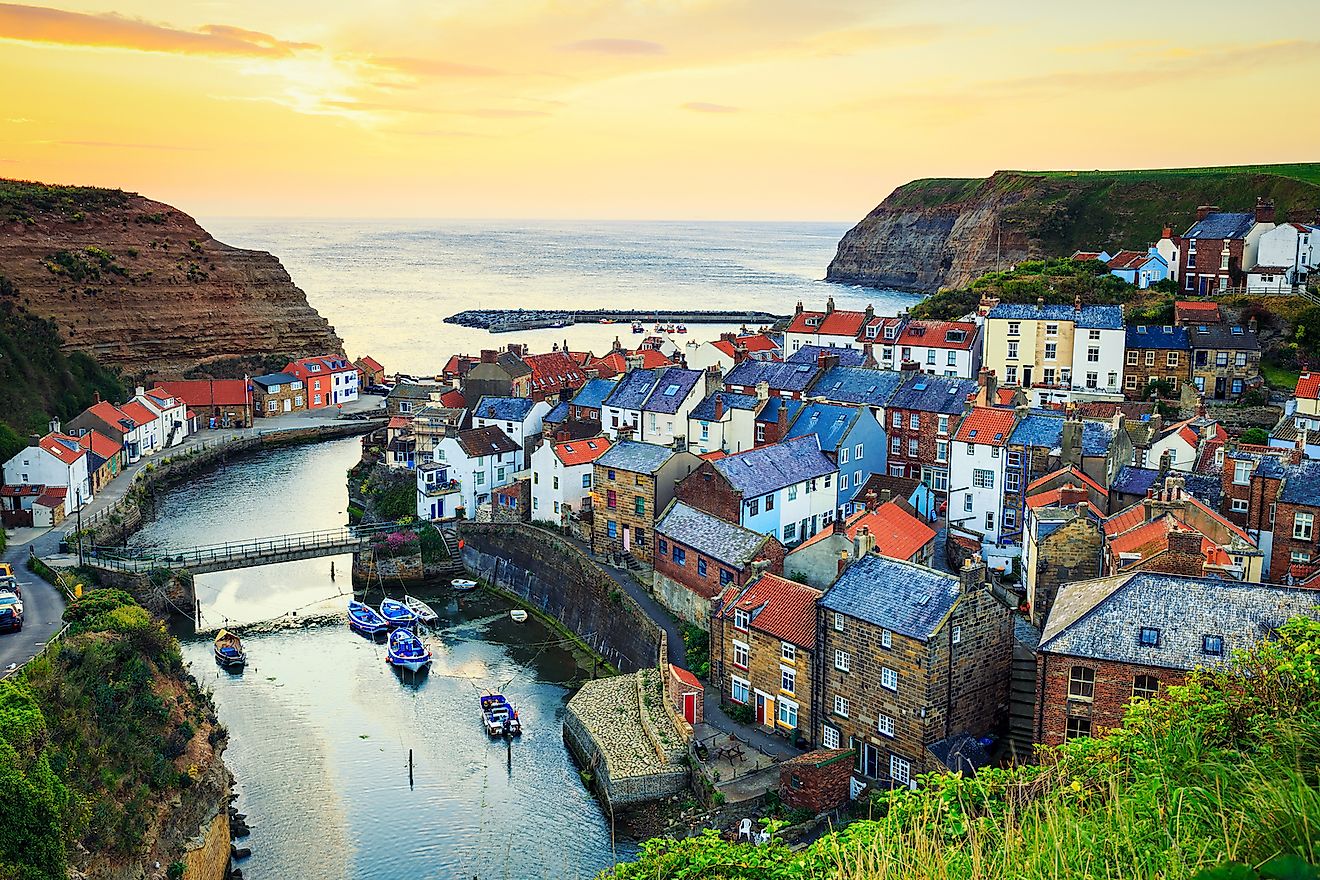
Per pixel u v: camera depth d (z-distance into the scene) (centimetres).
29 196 18612
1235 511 7512
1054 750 3347
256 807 6181
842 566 6444
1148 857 1912
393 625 8781
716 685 6988
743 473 8412
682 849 3450
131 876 4753
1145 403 10869
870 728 5850
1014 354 12200
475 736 7012
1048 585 6706
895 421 9938
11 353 14100
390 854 5744
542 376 13862
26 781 4166
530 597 9325
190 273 19462
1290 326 12488
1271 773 1992
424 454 11062
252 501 12369
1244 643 4638
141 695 5675
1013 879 2022
